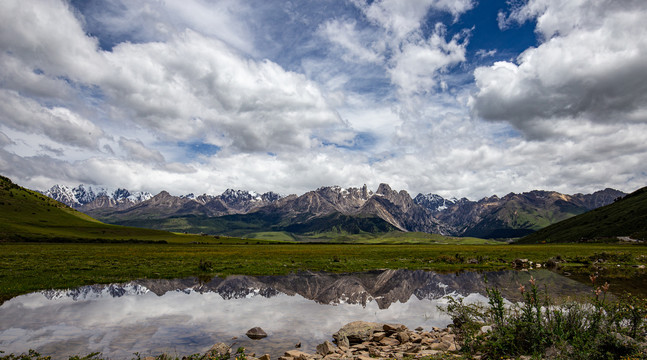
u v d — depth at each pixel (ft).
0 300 74.02
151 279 110.73
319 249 348.38
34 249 245.45
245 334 51.11
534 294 33.81
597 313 31.27
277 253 262.26
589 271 132.16
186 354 41.34
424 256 228.43
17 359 37.22
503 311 35.45
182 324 56.34
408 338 46.50
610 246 368.27
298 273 134.72
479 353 34.19
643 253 215.51
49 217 593.42
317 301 79.20
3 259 152.05
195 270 135.03
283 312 67.15
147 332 51.13
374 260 195.83
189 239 611.06
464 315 42.19
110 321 57.47
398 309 71.00
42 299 76.07
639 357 25.85
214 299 79.82
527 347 31.32
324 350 41.42
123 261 164.35
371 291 93.81
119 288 92.68
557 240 555.69
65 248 275.80
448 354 35.40
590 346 28.17
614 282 99.09
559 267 146.92
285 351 43.11
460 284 105.09
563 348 27.76
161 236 607.78
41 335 48.62
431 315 65.57
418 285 103.96
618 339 28.53
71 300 75.41
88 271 121.49
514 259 180.75
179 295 84.17
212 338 48.70
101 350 42.29
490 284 103.14
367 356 39.81
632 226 454.40
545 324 32.12
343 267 156.35
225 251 286.46
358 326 51.96
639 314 29.86
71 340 46.37
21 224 483.51
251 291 92.22
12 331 50.55
